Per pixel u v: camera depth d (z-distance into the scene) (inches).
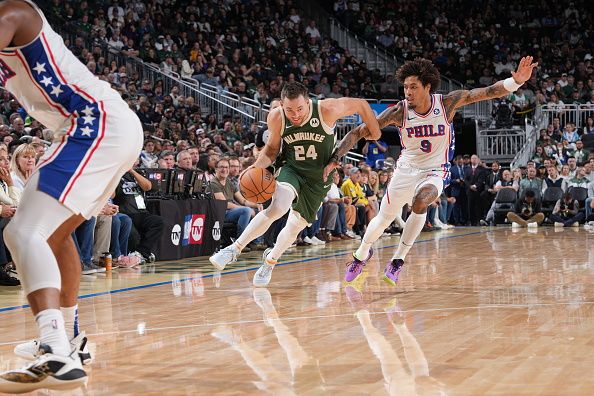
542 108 752.3
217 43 699.4
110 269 292.5
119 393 105.7
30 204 103.3
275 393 104.1
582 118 759.1
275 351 133.0
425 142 230.7
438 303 191.2
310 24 818.8
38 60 105.6
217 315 175.9
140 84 570.6
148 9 677.9
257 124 553.3
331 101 217.8
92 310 186.1
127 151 110.0
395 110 232.1
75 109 108.0
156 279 260.5
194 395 104.0
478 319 163.9
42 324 100.3
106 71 538.9
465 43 884.6
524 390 102.9
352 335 147.6
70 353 101.0
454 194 644.7
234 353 131.6
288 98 211.6
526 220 599.5
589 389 102.7
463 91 230.7
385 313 176.1
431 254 349.7
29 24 103.5
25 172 264.7
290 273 275.6
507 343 135.9
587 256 320.8
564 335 142.5
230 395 103.6
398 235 510.3
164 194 344.2
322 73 759.7
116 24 619.8
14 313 183.0
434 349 132.1
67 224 110.8
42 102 108.6
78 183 105.2
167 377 114.6
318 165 223.8
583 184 600.4
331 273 274.4
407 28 886.4
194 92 600.4
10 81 108.2
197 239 360.2
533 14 930.1
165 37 647.1
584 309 175.2
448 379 110.1
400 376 112.7
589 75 850.1
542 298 195.5
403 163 235.1
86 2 618.8
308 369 118.6
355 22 876.6
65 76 107.6
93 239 287.4
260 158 225.9
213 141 503.5
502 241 432.5
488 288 219.8
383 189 537.0
